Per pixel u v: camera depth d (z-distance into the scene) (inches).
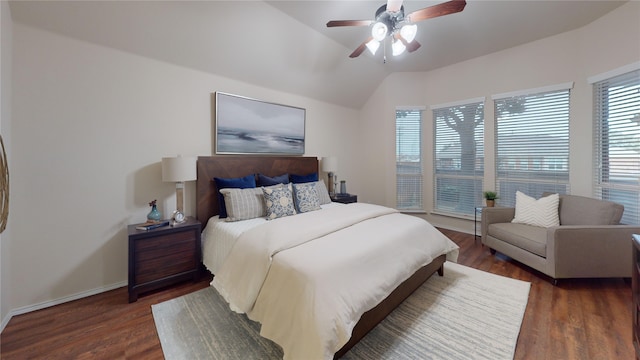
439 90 174.1
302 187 124.3
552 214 117.0
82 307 82.4
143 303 84.8
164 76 105.2
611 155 111.7
